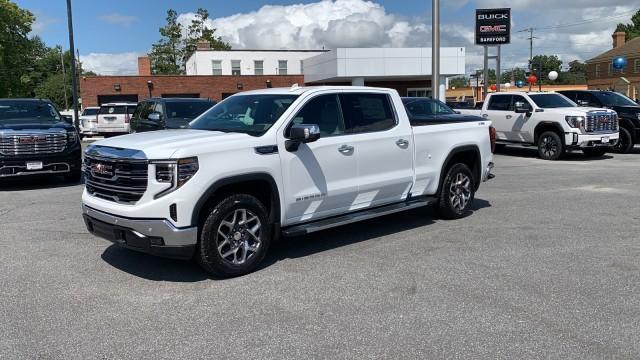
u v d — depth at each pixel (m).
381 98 6.85
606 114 15.19
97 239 6.98
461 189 7.86
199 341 4.06
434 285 5.14
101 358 3.83
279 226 5.78
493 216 8.05
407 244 6.58
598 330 4.14
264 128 5.75
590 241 6.59
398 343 3.97
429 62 34.84
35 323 4.42
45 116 12.72
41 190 11.16
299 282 5.29
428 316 4.44
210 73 49.72
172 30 70.31
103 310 4.67
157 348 3.96
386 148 6.70
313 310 4.60
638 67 57.00
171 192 5.00
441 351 3.84
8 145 10.94
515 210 8.46
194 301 4.84
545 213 8.21
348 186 6.32
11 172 11.02
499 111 17.08
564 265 5.68
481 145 8.05
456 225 7.51
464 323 4.29
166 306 4.74
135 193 5.13
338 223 6.15
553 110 15.48
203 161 5.11
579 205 8.77
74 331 4.27
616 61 39.31
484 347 3.89
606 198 9.32
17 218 8.33
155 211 5.02
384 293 4.96
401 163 6.91
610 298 4.77
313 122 6.07
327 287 5.14
